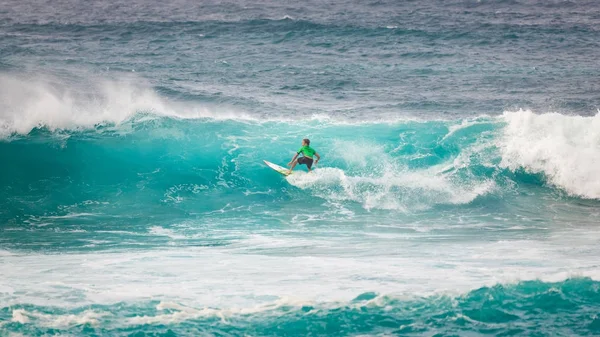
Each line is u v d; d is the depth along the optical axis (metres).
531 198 70.75
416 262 48.94
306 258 50.41
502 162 75.38
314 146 78.88
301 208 67.56
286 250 53.25
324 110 103.31
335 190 71.00
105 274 45.91
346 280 44.47
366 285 43.38
